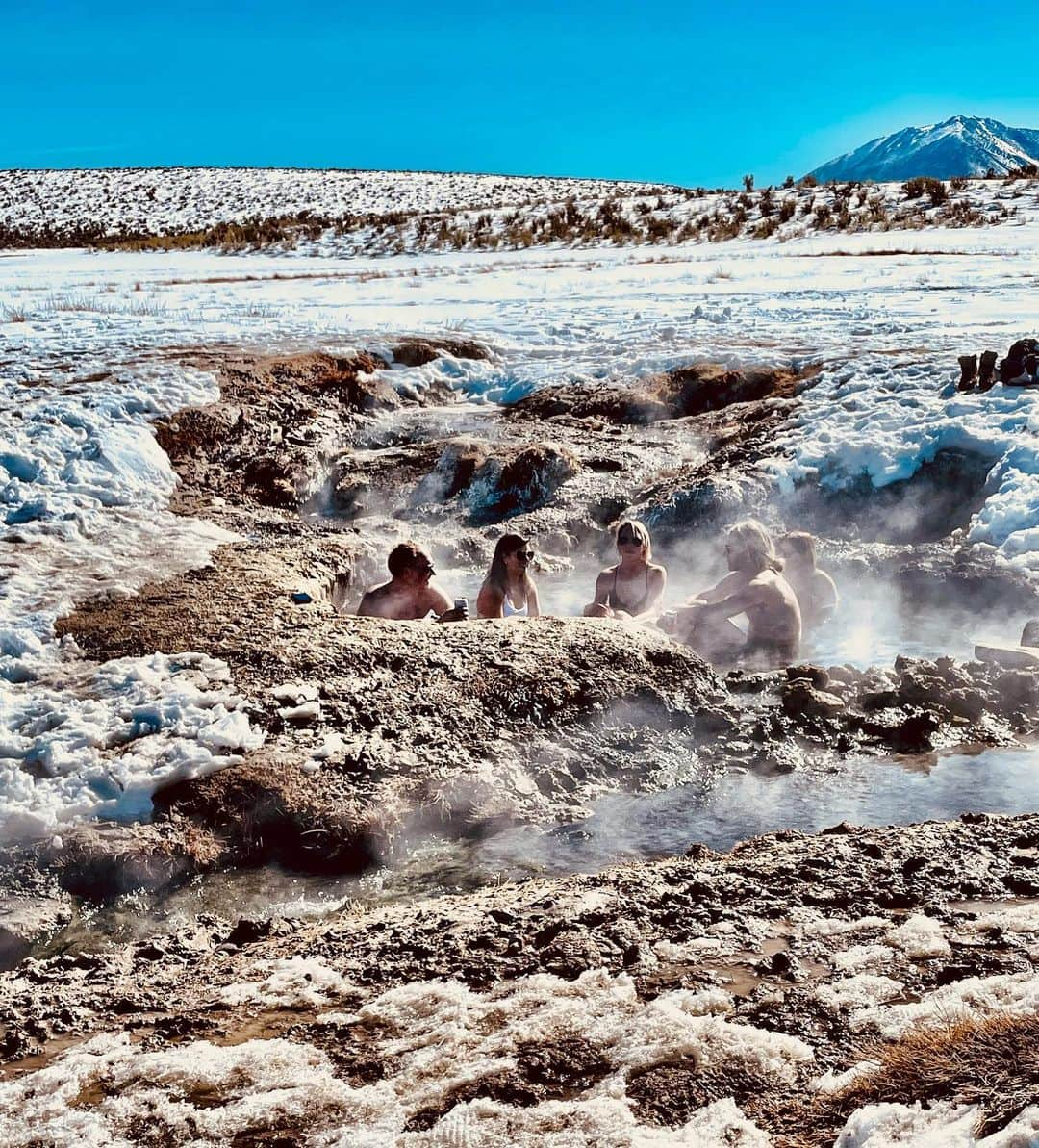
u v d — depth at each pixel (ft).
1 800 18.43
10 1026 12.02
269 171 253.65
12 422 42.65
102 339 57.52
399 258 105.70
